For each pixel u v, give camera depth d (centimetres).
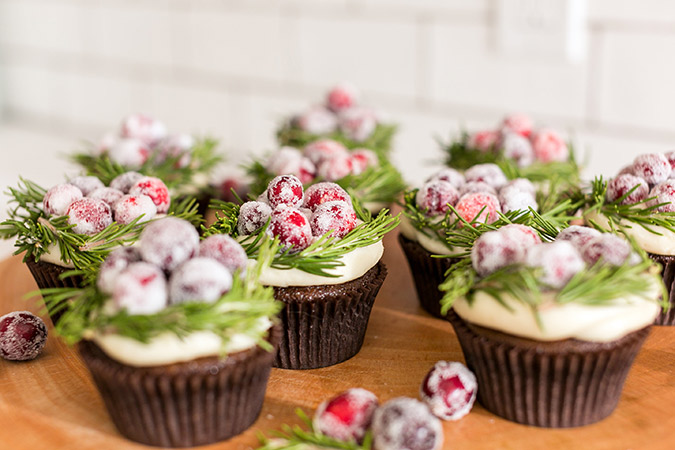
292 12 83
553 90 69
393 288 52
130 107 99
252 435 38
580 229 39
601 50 66
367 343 46
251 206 41
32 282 52
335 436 36
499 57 71
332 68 82
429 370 41
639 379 42
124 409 37
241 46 87
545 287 37
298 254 41
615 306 37
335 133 62
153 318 34
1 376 43
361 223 44
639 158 46
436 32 74
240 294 36
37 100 108
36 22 104
